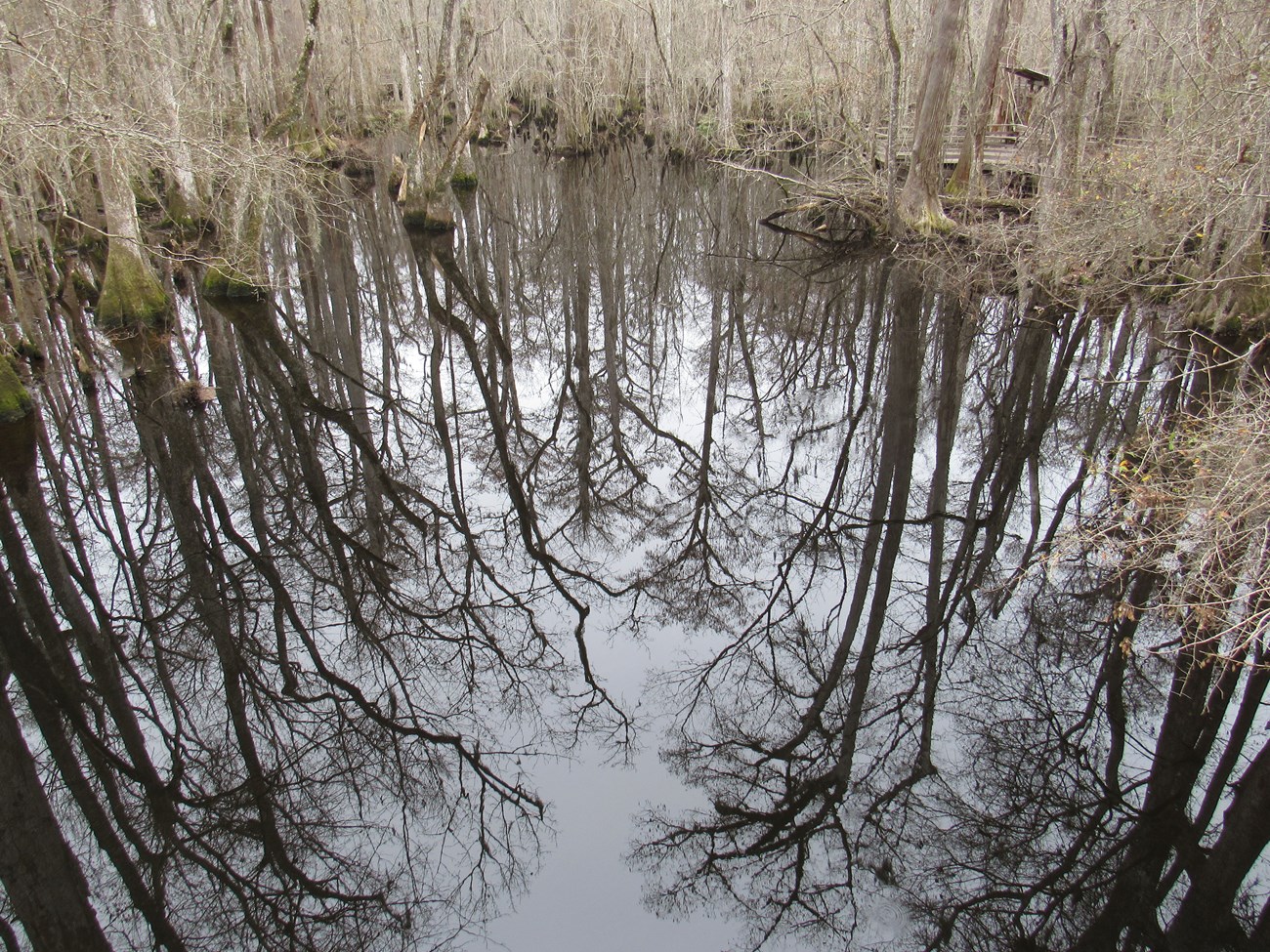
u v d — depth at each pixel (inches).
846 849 217.9
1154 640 272.5
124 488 381.1
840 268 745.6
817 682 289.0
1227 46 415.2
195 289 641.0
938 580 331.3
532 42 1354.6
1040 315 547.8
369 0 1296.8
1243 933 177.9
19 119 397.4
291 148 817.5
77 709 243.6
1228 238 421.4
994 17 626.2
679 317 693.9
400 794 234.7
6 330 452.1
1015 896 199.5
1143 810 216.5
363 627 306.7
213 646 282.5
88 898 188.9
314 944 189.3
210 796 223.8
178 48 646.5
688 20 1320.1
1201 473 250.2
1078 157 538.6
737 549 382.9
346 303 686.5
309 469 406.0
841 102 807.7
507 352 556.1
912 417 469.4
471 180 1065.5
